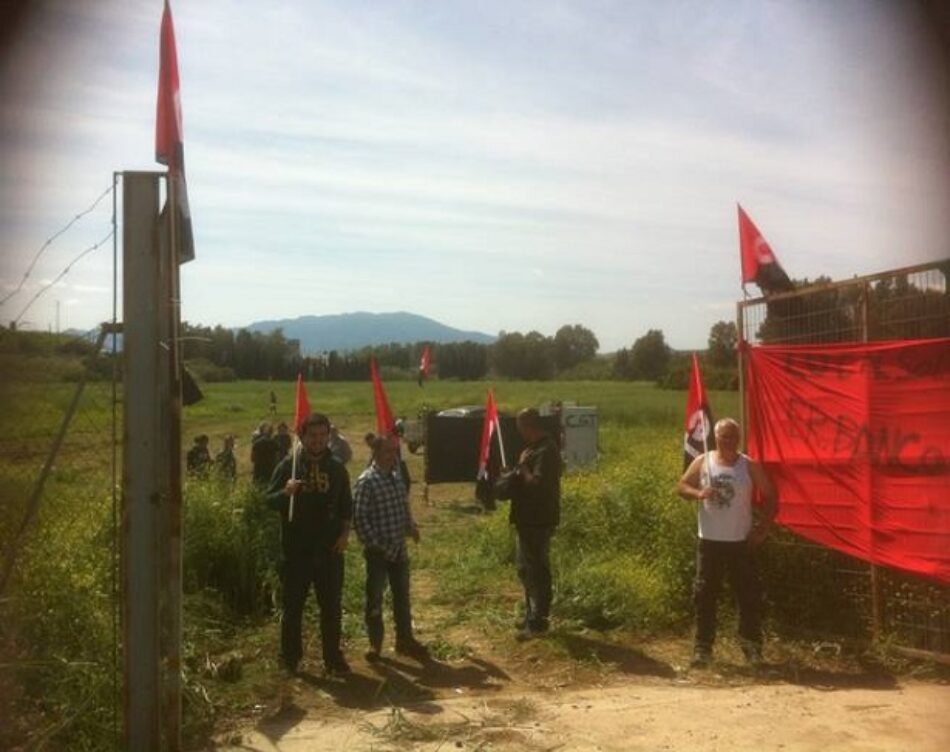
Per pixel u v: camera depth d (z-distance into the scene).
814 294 8.59
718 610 9.17
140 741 5.52
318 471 7.82
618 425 39.75
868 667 7.78
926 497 7.59
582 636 8.76
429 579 12.12
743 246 9.08
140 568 5.51
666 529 10.01
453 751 5.97
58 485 8.97
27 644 6.26
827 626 8.54
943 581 7.45
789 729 6.27
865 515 8.02
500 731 6.31
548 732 6.29
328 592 7.79
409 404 65.00
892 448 7.82
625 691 7.25
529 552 8.76
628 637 8.80
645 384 98.75
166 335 5.52
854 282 8.16
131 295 5.47
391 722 6.45
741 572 8.02
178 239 5.57
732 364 23.81
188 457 15.46
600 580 9.59
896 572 8.02
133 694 5.52
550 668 7.92
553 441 8.93
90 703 5.96
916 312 7.79
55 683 6.05
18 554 6.53
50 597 6.49
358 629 9.20
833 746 5.93
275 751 6.02
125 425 5.48
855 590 8.36
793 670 7.72
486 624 9.39
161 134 5.48
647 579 9.57
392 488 8.39
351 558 12.50
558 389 84.38
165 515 5.57
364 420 53.31
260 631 8.99
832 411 8.29
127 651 5.52
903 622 8.00
